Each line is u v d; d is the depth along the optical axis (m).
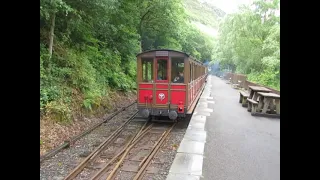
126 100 15.20
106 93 13.09
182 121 11.27
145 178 5.60
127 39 17.28
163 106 10.34
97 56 13.50
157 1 20.31
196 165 6.26
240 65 34.91
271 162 6.58
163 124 10.63
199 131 9.45
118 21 15.80
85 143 7.75
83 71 10.95
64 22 10.84
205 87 29.16
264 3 26.77
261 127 10.41
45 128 7.71
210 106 15.57
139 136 8.61
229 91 25.62
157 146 7.58
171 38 27.92
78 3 10.39
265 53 27.03
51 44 9.34
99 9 10.97
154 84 10.40
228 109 14.70
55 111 8.39
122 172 5.91
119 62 16.41
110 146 7.68
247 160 6.68
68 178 5.43
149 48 26.20
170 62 10.23
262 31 27.38
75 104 9.81
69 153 6.88
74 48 11.61
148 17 21.80
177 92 10.24
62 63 10.23
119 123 10.29
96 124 9.66
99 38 15.31
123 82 16.00
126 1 16.22
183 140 8.27
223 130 9.73
